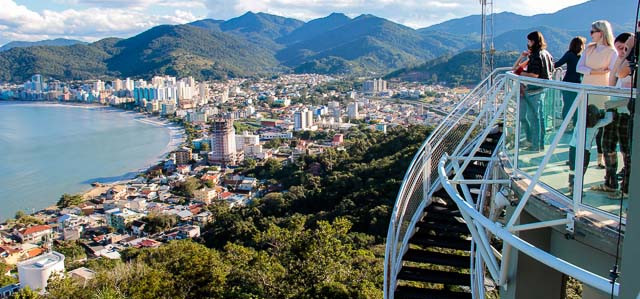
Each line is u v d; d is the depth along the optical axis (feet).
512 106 20.71
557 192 16.25
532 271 18.79
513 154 20.03
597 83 17.92
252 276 59.36
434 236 30.42
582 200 14.84
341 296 54.54
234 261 70.23
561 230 15.33
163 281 56.44
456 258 29.40
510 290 19.30
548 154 14.71
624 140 13.51
